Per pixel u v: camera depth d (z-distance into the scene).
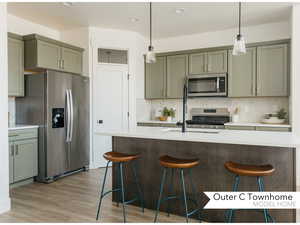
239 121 4.61
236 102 4.65
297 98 3.50
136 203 2.80
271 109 4.35
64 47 4.11
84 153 4.27
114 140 2.95
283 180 2.15
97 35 4.53
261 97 4.42
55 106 3.71
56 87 3.72
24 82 3.77
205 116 4.91
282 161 2.15
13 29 3.95
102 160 4.57
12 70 3.53
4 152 2.60
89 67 4.46
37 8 3.65
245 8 3.63
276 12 3.79
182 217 2.50
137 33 4.93
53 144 3.68
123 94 4.76
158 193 2.67
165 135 2.36
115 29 4.66
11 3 3.46
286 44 3.90
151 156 2.71
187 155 2.52
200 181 2.46
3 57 2.56
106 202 2.89
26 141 3.48
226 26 4.49
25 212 2.59
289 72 3.88
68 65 4.18
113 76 4.68
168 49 5.28
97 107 4.52
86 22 4.27
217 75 4.43
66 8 3.65
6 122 2.61
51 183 3.59
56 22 4.26
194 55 4.65
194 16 3.98
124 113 4.77
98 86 4.54
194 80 4.66
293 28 3.50
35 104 3.68
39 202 2.87
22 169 3.42
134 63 4.87
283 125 3.74
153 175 2.70
